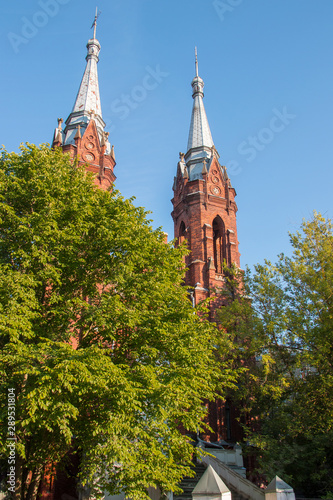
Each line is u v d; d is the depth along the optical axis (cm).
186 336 2020
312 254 3091
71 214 2111
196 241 4588
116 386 1639
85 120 4822
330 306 2856
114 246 2114
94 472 1633
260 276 3288
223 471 2817
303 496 2812
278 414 2869
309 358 2734
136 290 2058
